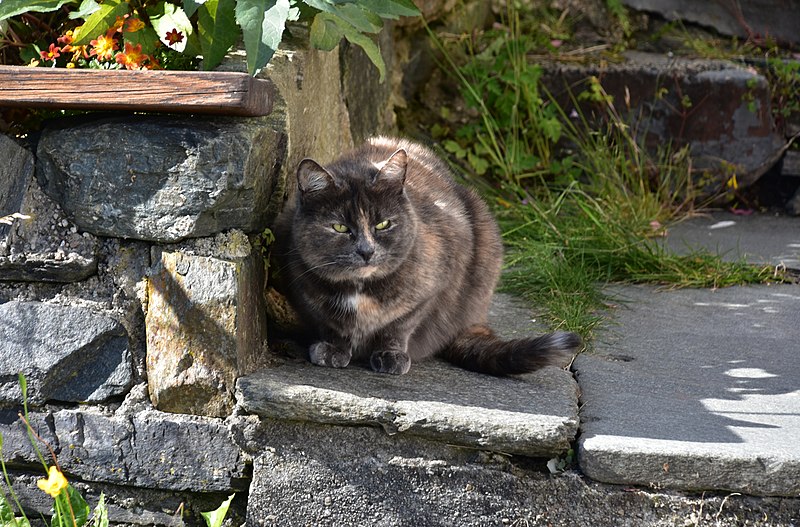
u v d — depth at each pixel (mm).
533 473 2803
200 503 3057
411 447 2863
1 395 3008
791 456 2641
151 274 2914
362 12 3035
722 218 5871
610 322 4027
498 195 5715
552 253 4633
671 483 2697
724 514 2707
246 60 2877
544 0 6379
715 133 5895
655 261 4703
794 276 4684
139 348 2996
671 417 2947
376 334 3260
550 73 5969
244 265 2920
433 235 3244
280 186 3172
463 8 5996
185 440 2977
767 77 5949
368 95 5000
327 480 2912
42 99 2748
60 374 2998
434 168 3717
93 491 3086
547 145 5906
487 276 3574
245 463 2967
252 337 3033
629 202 5430
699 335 3869
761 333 3895
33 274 2947
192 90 2695
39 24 3291
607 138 5934
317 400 2848
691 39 6391
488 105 5945
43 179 2939
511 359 3104
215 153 2771
